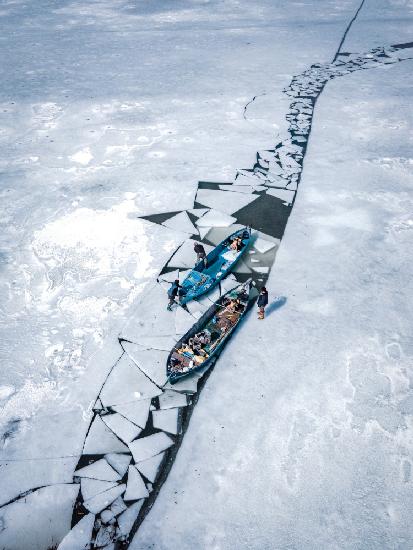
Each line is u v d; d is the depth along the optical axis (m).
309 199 13.62
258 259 11.11
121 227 12.34
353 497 6.23
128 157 16.27
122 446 7.00
